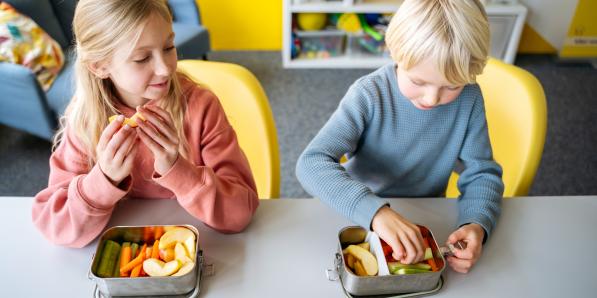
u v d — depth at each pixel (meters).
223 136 0.87
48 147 2.05
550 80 2.68
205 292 0.65
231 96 1.06
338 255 0.67
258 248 0.72
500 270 0.71
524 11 2.62
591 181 1.95
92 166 0.80
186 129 0.86
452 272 0.70
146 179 0.86
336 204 0.74
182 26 2.42
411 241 0.66
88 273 0.67
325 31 2.75
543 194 1.88
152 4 0.66
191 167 0.71
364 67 2.85
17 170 1.91
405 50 0.71
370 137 0.93
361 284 0.63
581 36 2.75
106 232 0.66
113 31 0.64
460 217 0.79
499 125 1.10
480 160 0.91
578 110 2.41
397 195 1.02
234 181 0.80
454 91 0.76
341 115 0.89
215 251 0.71
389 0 2.71
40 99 1.71
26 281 0.66
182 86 0.87
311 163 0.80
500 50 2.81
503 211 0.82
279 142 2.12
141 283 0.60
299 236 0.75
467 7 0.68
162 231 0.67
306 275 0.68
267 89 2.57
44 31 1.97
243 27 2.91
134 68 0.68
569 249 0.75
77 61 0.75
